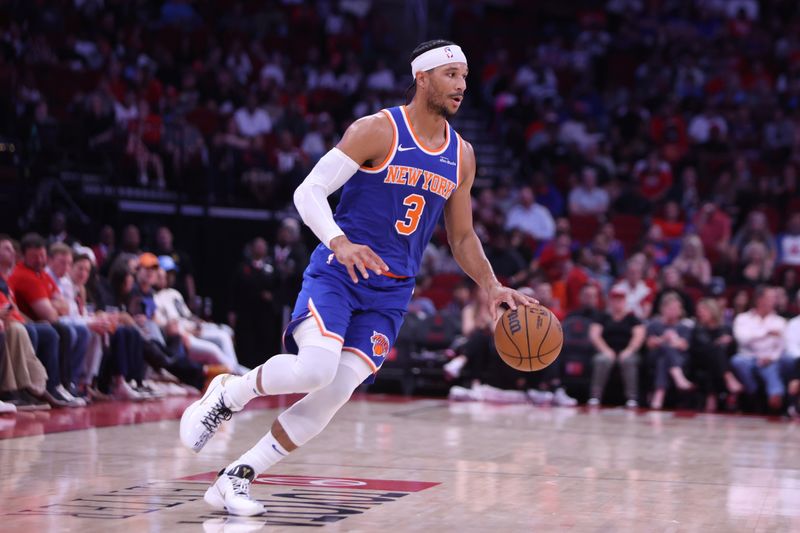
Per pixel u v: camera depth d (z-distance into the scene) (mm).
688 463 11969
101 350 18203
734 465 11898
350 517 7805
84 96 26734
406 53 40406
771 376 20844
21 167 22984
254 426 14578
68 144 24984
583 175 31234
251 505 7727
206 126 30000
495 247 25750
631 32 42625
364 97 35219
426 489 9391
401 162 7859
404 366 23203
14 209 22797
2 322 15445
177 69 31719
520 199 29719
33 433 13109
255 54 35875
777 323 21312
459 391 22188
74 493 8711
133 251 21453
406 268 8070
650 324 22125
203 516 7699
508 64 39531
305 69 37000
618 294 22250
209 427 7984
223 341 21453
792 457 12906
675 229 29109
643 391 22062
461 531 7391
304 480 9742
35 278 16797
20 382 15844
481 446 13164
